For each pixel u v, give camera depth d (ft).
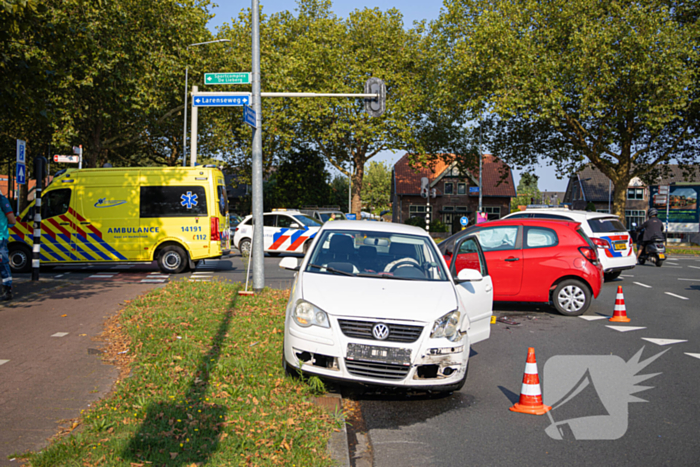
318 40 127.03
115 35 82.79
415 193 192.34
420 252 21.12
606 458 13.35
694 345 25.48
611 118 94.63
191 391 15.87
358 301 17.21
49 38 29.17
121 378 17.31
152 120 104.06
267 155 141.79
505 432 14.97
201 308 28.94
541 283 33.17
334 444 13.16
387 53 125.49
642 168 110.32
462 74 105.09
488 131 121.49
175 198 49.08
